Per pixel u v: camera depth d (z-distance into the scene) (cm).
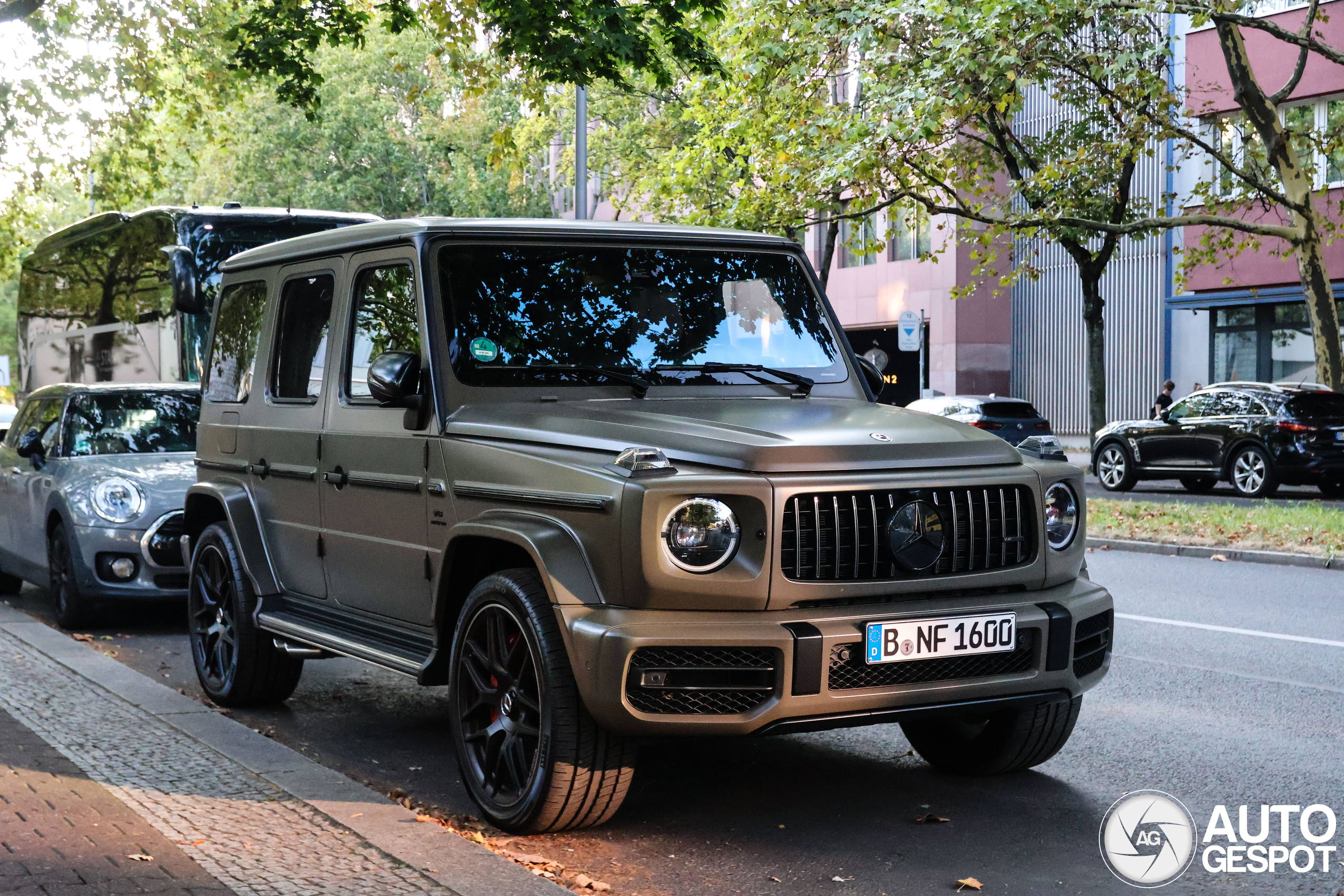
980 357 3434
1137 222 2111
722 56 2138
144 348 1588
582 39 1548
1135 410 3159
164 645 912
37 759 533
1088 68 1972
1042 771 574
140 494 952
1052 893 426
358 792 495
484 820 496
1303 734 638
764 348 574
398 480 541
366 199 4384
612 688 425
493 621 479
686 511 430
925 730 572
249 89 2084
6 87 2162
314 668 828
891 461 461
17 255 2772
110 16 2183
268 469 660
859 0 1883
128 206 2442
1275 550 1407
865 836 482
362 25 1723
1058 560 493
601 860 454
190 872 404
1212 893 428
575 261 562
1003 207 2362
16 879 395
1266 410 2117
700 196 2273
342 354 602
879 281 3638
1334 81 2591
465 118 4200
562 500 452
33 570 1059
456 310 536
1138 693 733
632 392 534
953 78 1783
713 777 562
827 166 1912
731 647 427
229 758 541
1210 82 2759
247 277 719
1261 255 2772
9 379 3819
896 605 452
